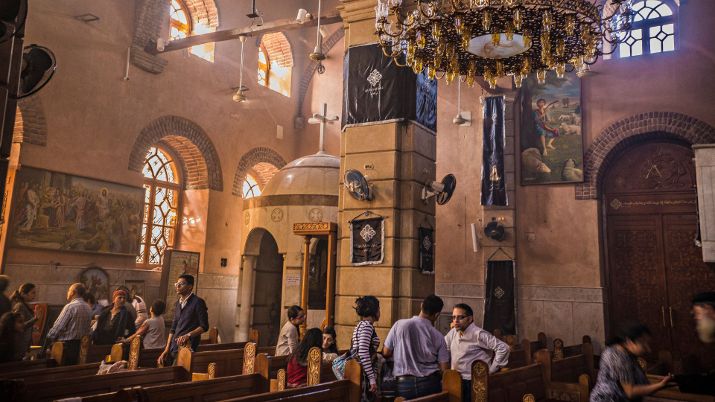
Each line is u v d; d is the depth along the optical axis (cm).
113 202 1313
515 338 1205
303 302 1047
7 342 712
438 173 1566
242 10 1712
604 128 1414
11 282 1107
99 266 1273
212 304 1541
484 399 530
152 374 585
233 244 1627
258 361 576
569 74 1447
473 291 1480
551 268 1416
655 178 1401
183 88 1520
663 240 1377
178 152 1578
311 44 1931
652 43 1414
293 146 1884
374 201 927
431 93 1012
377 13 756
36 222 1154
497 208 1472
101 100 1308
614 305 1401
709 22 1341
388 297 888
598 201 1402
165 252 1390
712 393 416
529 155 1466
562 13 671
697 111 1327
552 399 745
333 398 504
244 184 1778
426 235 947
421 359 554
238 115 1681
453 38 754
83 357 786
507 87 1478
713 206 888
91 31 1295
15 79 430
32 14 1180
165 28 1466
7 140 422
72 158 1236
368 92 961
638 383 432
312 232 1027
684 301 1341
